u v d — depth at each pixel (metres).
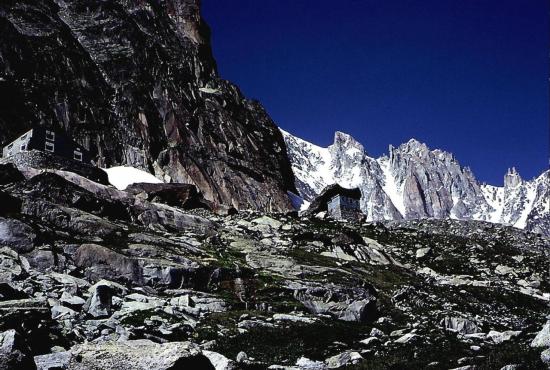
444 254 79.81
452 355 22.59
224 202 112.19
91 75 116.50
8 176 49.41
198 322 29.00
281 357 23.47
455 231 117.50
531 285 68.81
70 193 47.31
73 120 102.69
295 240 61.66
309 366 20.39
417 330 31.89
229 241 52.62
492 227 121.31
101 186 56.56
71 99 105.62
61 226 40.56
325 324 32.75
